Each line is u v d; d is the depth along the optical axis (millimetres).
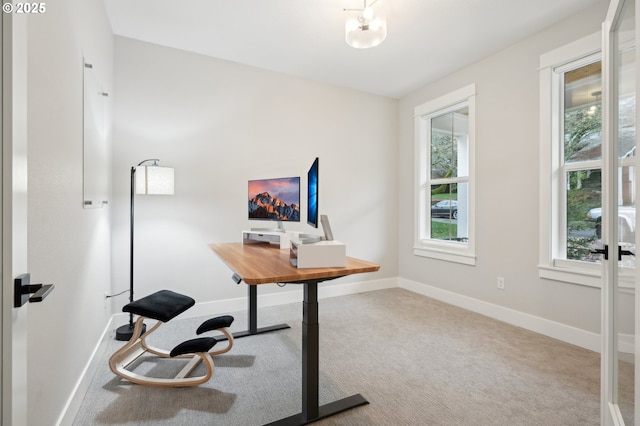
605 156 1371
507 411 1587
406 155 4113
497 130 2949
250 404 1637
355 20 2109
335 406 1598
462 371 1982
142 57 2785
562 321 2459
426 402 1662
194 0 2250
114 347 2316
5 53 716
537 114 2631
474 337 2516
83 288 1706
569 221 2510
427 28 2580
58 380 1316
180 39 2770
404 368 2020
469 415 1557
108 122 2445
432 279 3695
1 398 712
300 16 2436
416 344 2383
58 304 1314
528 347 2328
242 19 2475
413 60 3139
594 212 2355
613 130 1323
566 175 2525
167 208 2885
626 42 1195
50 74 1223
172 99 2902
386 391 1763
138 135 2768
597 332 2254
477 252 3139
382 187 4121
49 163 1218
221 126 3123
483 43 2805
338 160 3820
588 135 2398
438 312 3139
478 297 3133
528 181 2695
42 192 1149
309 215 1830
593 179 2363
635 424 935
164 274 2871
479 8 2320
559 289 2480
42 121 1147
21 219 765
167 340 2418
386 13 2377
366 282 3986
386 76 3514
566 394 1733
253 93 3281
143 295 2789
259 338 2488
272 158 3389
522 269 2740
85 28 1763
